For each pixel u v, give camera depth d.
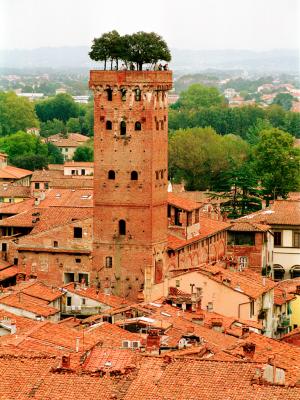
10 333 183.62
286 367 156.88
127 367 143.50
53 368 144.38
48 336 175.00
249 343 167.25
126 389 140.00
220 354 161.25
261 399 134.88
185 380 139.50
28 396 140.75
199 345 175.12
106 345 169.62
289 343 199.38
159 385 139.62
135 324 198.38
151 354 155.38
